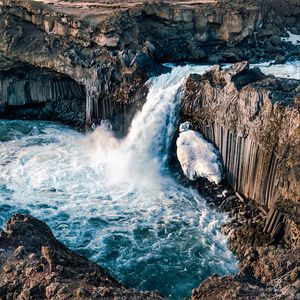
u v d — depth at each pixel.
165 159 46.62
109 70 50.62
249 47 55.31
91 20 53.06
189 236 37.47
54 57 53.47
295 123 35.53
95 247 36.31
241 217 38.66
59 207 40.91
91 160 47.94
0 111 57.31
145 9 54.56
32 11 54.91
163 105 47.12
